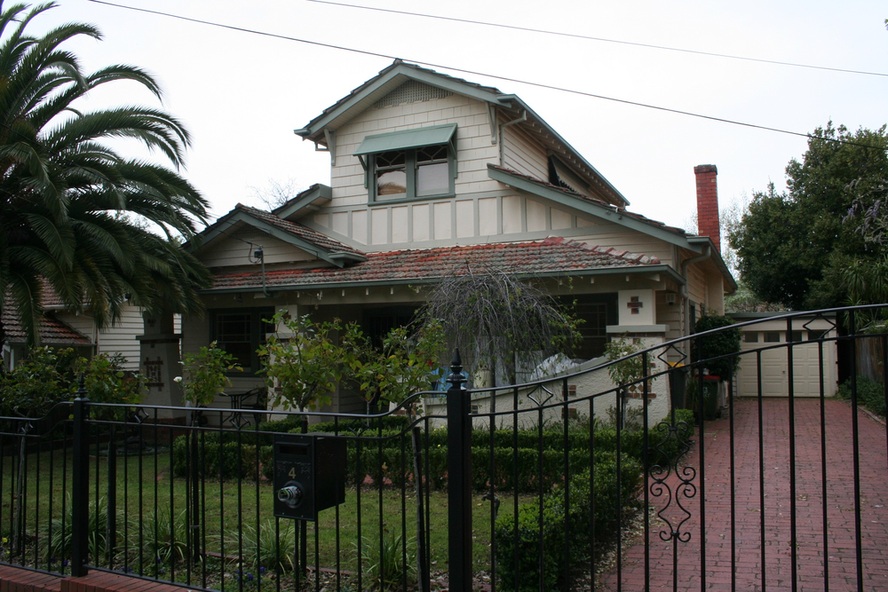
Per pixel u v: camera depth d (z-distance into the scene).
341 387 15.28
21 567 5.74
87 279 11.62
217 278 15.34
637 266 11.52
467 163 15.20
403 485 4.39
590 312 13.19
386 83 15.72
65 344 19.45
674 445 8.86
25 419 5.95
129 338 21.62
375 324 15.98
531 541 4.99
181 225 13.55
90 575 5.30
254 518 7.20
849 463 9.95
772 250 24.80
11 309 16.89
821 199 23.84
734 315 21.88
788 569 5.70
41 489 9.13
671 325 14.08
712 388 15.45
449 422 4.06
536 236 14.45
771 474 9.35
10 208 12.02
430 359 8.33
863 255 21.88
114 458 5.38
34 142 11.54
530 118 15.54
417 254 14.70
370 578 5.32
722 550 6.23
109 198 12.10
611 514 6.72
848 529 6.82
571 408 11.24
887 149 21.41
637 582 5.44
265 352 7.98
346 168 16.42
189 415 13.01
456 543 3.97
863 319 15.92
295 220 16.83
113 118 12.55
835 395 20.75
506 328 10.79
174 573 5.64
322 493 4.43
